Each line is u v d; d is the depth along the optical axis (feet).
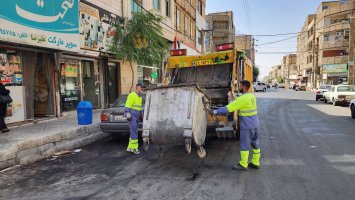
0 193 16.07
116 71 54.95
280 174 18.16
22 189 16.60
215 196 14.84
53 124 32.53
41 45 31.71
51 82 37.81
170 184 16.78
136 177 18.21
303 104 75.66
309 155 22.63
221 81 31.17
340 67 176.96
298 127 36.76
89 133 31.09
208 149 25.36
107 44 46.34
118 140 31.01
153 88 21.08
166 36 74.08
